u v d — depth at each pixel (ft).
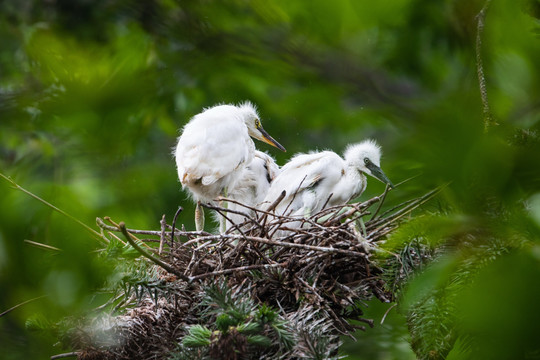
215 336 18.72
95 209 29.60
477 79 11.16
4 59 30.32
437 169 8.23
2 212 17.70
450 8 13.96
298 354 19.30
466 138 8.05
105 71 16.29
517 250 8.59
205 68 17.25
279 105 21.38
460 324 8.75
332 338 20.45
